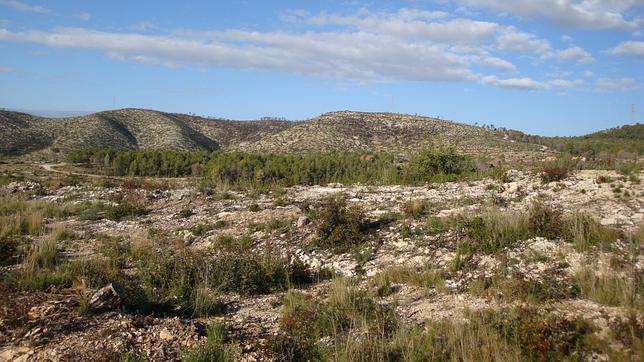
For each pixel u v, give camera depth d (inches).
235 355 219.3
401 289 306.5
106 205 685.9
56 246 422.3
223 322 254.2
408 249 368.5
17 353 217.3
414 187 637.3
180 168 1806.1
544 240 334.6
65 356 212.1
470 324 232.5
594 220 347.9
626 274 265.0
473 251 339.6
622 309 234.8
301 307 272.8
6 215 608.7
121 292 271.7
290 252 400.5
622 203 410.9
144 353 217.6
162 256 372.5
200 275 325.1
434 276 309.6
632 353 198.8
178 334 236.7
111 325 242.2
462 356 208.2
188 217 588.7
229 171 1224.2
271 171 1195.9
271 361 217.5
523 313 230.2
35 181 1072.2
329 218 420.2
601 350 204.2
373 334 233.3
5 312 248.7
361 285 318.0
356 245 394.3
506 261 310.5
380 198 560.7
